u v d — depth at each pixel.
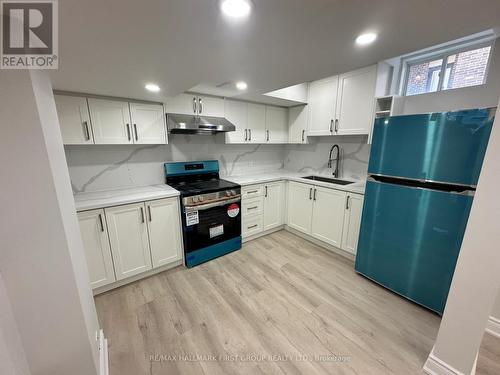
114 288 2.11
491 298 1.09
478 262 1.11
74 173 2.19
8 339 0.72
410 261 1.84
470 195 1.48
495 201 1.03
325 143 3.26
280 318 1.75
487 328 1.62
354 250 2.51
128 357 1.44
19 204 0.73
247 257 2.67
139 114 2.25
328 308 1.85
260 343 1.53
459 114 1.45
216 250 2.64
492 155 1.02
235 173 3.40
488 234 1.07
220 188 2.52
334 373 1.33
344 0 0.78
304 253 2.76
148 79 1.62
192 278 2.26
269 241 3.10
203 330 1.64
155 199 2.18
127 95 2.06
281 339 1.56
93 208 1.86
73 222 1.12
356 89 2.48
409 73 2.44
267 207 3.17
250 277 2.28
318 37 1.08
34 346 0.84
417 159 1.69
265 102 3.09
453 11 0.87
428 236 1.71
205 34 1.01
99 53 1.15
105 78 1.56
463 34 1.07
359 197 2.37
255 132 3.16
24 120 0.70
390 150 1.84
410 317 1.75
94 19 0.83
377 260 2.09
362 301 1.92
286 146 3.90
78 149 2.19
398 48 1.24
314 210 2.91
